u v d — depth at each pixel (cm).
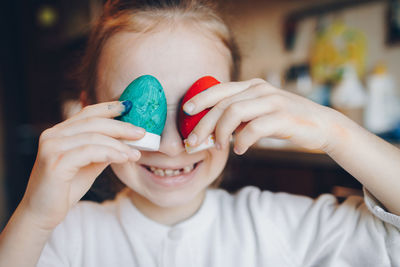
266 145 78
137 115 23
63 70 103
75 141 21
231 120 21
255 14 99
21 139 116
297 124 23
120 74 26
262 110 22
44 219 22
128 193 35
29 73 116
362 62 82
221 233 31
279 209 32
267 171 75
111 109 23
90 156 21
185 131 24
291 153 71
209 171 29
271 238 30
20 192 113
